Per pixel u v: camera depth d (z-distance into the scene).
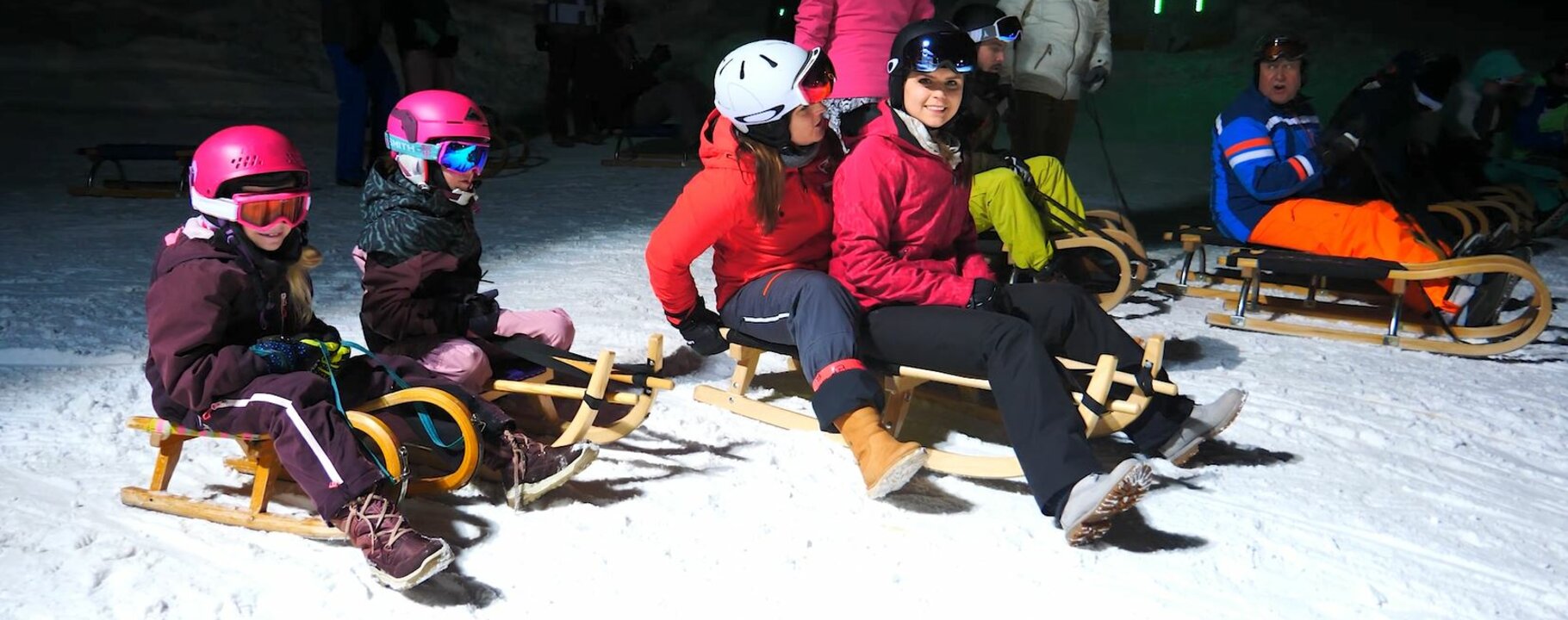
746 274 3.20
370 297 3.17
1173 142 11.85
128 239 6.40
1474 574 2.68
